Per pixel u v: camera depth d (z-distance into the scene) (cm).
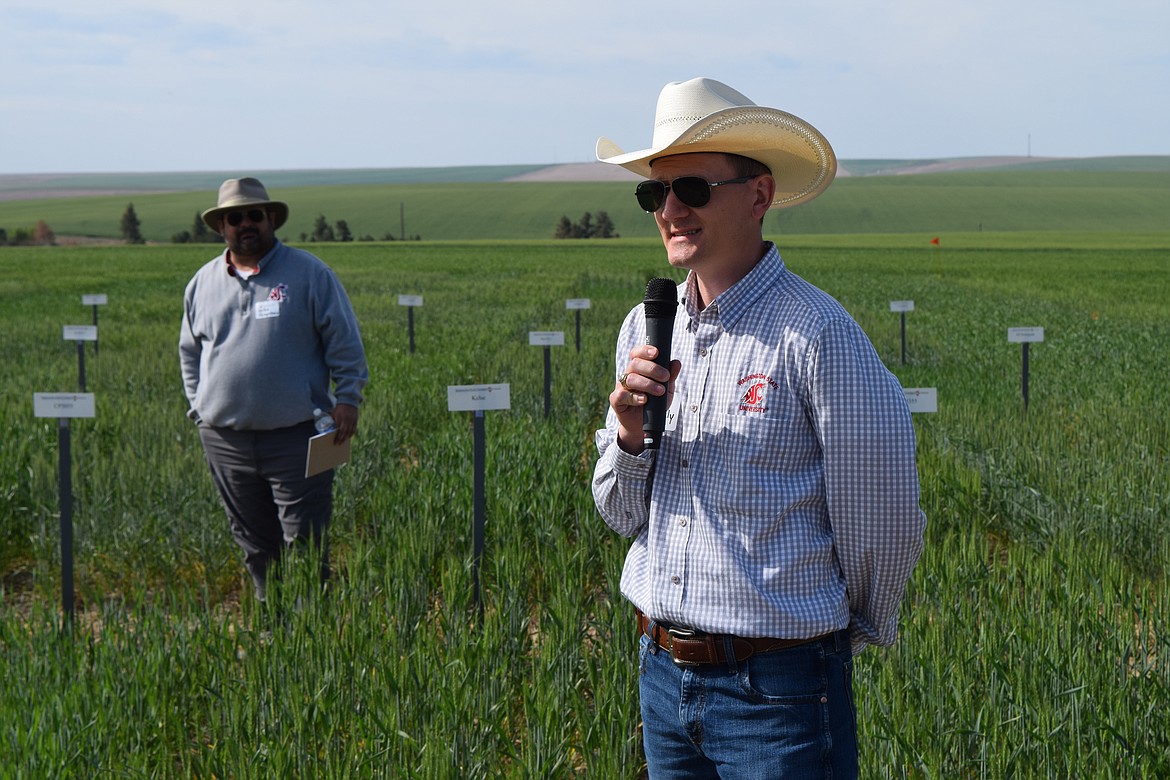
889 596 234
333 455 534
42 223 11700
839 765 231
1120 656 429
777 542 228
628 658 428
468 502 643
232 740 349
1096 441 855
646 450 236
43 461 736
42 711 362
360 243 9000
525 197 16338
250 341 527
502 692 414
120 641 444
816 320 225
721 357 235
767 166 248
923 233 12369
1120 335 2009
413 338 1694
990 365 1494
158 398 1160
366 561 542
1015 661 414
